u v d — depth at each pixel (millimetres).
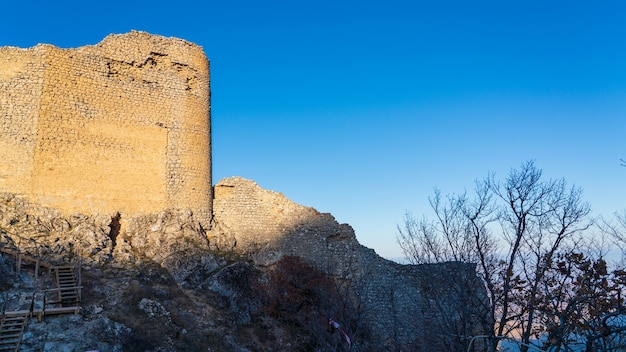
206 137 29781
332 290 25578
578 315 10438
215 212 29812
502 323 11062
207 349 18984
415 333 21844
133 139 26609
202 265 25062
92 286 20391
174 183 27531
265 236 29219
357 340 21016
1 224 21609
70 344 16141
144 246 25250
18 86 23953
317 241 28625
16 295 18109
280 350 21750
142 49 27766
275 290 25625
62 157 24219
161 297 21406
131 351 17047
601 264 10711
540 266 11570
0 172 22969
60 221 23359
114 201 25453
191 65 29500
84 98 25328
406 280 25844
